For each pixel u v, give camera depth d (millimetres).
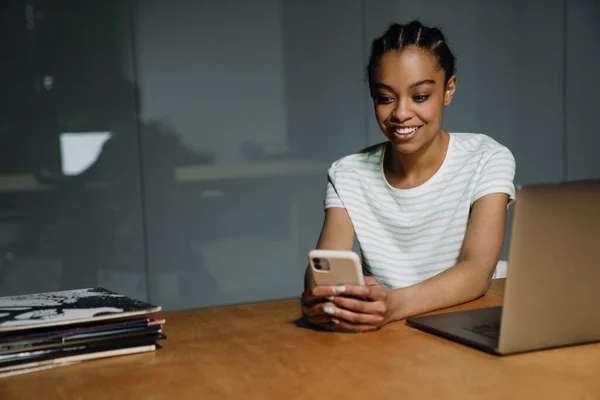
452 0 3416
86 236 3057
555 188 912
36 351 967
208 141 3166
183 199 3160
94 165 3045
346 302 1095
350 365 931
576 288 960
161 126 3104
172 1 3070
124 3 3018
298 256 3330
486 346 963
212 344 1063
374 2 3318
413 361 937
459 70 3455
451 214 1513
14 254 2979
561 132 3646
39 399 852
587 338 987
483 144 1526
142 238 3123
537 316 946
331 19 3271
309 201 3322
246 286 3271
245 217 3244
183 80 3111
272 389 848
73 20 2965
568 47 3615
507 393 806
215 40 3133
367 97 3357
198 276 3207
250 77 3193
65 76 2975
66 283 3045
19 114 2934
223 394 839
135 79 3057
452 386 835
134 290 3133
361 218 1610
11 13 2887
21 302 1110
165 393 853
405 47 1348
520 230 905
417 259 1563
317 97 3287
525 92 3566
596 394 796
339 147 3338
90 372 945
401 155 1529
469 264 1313
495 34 3492
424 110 1372
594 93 3684
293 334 1106
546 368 890
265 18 3189
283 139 3260
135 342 1026
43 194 2992
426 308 1205
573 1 3598
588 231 946
